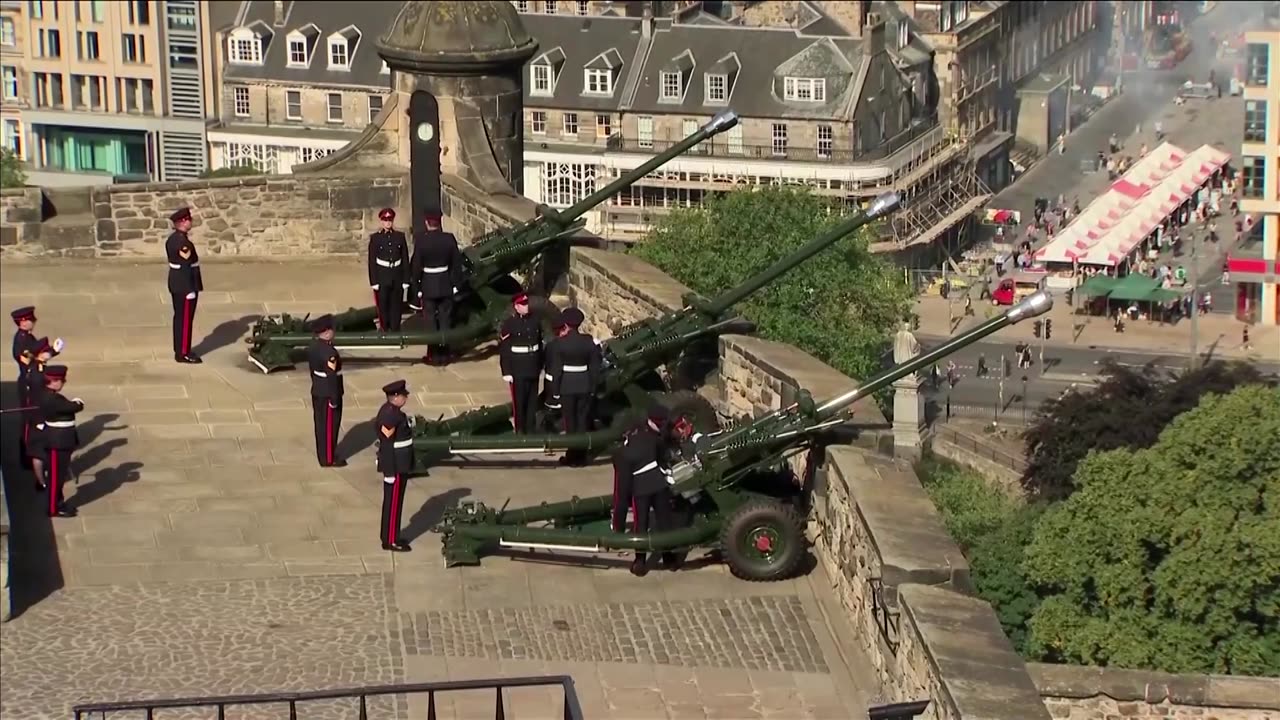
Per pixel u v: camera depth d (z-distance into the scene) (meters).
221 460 32.78
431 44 41.75
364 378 36.09
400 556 29.62
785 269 32.44
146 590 28.66
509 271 37.34
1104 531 58.47
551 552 29.52
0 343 37.78
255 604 28.30
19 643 27.30
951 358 126.56
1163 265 136.12
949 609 24.31
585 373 32.03
